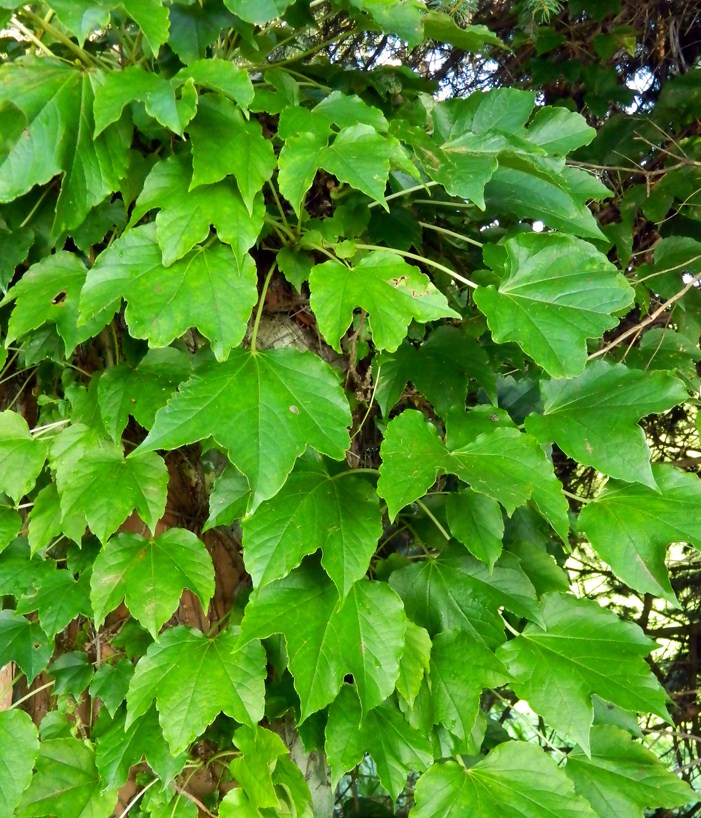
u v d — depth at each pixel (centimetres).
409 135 60
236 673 57
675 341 82
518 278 60
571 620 61
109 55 61
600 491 61
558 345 57
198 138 53
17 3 49
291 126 56
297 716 62
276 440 52
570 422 59
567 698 57
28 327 57
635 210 90
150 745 58
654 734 120
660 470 59
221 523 59
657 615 128
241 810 58
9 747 59
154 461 60
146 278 53
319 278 56
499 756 59
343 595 52
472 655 58
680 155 93
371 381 72
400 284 56
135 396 59
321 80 74
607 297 58
